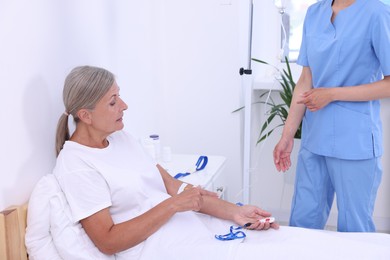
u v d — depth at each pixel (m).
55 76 1.67
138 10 2.34
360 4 1.84
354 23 1.84
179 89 2.76
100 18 1.97
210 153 2.80
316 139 1.96
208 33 2.64
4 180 1.43
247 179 2.48
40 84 1.58
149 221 1.47
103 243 1.44
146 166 1.68
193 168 2.16
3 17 1.39
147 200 1.62
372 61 1.86
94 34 1.93
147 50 2.48
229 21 2.59
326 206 2.10
